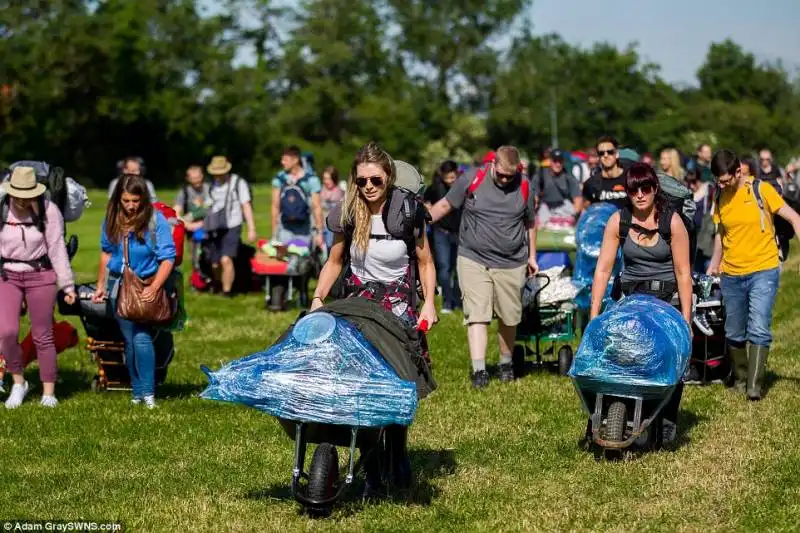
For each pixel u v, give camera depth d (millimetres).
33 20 92375
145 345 11734
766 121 116625
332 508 7688
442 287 19375
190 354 15375
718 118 116250
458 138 112000
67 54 90250
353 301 7562
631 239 9625
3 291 11602
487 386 12633
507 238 12414
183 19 100562
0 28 91875
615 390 8914
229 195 20859
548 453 9414
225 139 101125
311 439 7719
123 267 11484
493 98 122062
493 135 117312
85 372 14164
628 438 9000
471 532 7281
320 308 7559
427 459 9336
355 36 116250
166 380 13438
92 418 11188
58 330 12484
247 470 9078
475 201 12422
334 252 8031
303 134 109312
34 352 12430
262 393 6992
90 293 12234
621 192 14742
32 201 11586
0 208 11523
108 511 7895
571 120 113562
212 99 99812
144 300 11391
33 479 8891
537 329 13391
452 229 19078
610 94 112875
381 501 7938
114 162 96500
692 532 7246
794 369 13531
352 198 7820
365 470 8188
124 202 11367
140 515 7781
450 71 124062
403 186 8828
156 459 9547
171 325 11852
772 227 11758
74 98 92812
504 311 12586
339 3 116125
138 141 98125
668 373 8727
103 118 95188
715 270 12500
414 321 7832
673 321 8938
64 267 11805
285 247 19578
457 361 14469
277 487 8523
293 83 115188
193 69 100938
